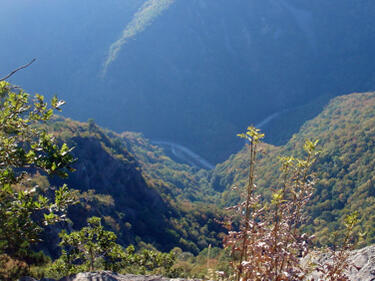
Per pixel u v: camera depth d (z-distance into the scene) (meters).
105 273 4.49
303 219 2.89
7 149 4.31
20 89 4.75
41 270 6.06
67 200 4.64
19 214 4.36
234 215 2.90
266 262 2.82
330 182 60.47
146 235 60.19
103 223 47.00
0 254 4.55
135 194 71.56
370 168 57.84
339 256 2.95
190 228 68.69
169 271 12.15
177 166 145.38
